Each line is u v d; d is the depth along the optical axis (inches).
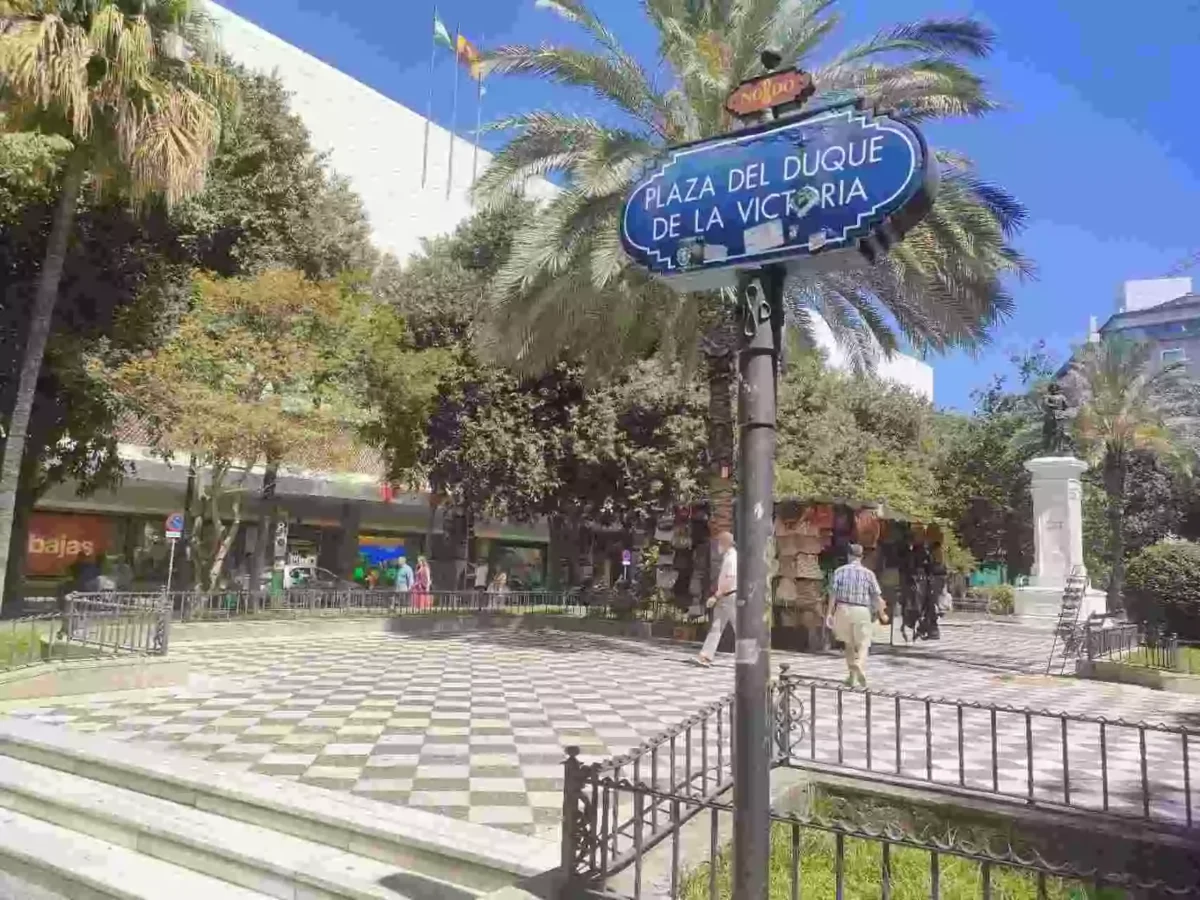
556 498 948.6
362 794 229.1
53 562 964.0
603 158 480.4
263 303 672.4
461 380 884.0
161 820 220.1
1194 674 472.4
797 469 1126.4
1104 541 1477.6
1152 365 1109.1
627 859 168.4
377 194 1291.8
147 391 640.4
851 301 593.9
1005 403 1683.1
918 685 467.5
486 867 181.5
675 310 585.3
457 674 458.9
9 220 624.7
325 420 678.5
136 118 486.6
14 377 663.1
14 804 250.4
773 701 239.8
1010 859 119.9
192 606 629.0
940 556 844.0
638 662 529.0
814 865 187.2
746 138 126.9
